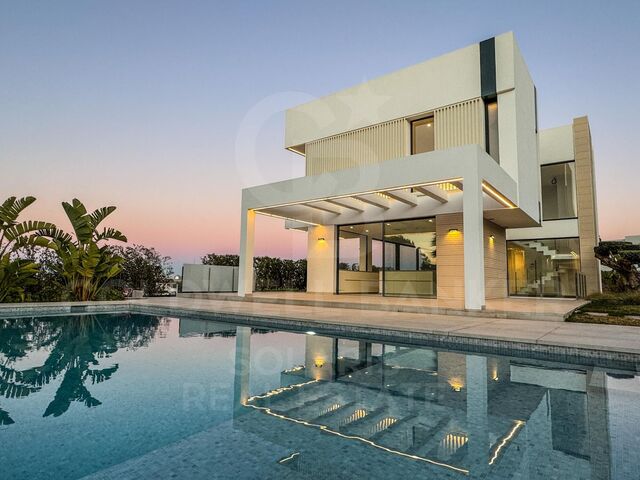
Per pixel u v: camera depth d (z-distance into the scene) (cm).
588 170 1330
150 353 499
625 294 1163
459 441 226
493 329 561
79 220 1062
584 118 1356
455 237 1059
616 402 298
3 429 246
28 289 1106
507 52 961
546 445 219
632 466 193
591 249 1299
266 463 198
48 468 193
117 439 230
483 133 977
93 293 1107
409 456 206
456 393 325
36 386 349
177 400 307
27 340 599
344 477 182
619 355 420
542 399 307
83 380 369
